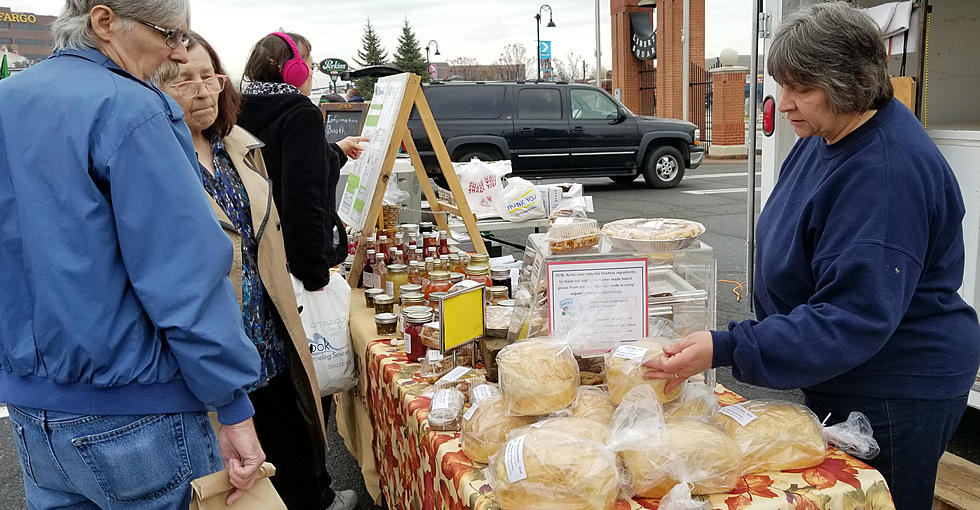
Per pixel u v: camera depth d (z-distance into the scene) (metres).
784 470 1.42
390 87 3.16
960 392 1.56
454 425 1.66
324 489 2.61
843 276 1.39
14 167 1.30
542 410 1.48
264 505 1.54
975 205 2.88
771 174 3.73
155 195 1.30
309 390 2.24
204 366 1.34
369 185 3.02
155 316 1.31
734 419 1.50
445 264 2.71
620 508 1.32
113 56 1.40
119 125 1.29
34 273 1.29
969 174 2.90
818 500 1.35
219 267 1.37
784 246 1.63
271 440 2.34
